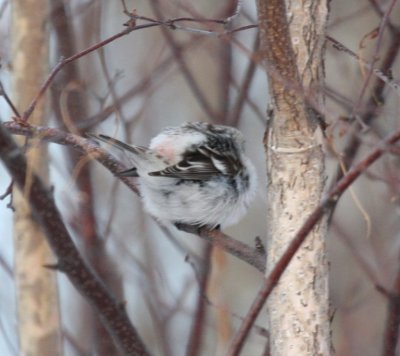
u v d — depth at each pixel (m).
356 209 13.86
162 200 9.54
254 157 14.77
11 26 9.24
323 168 6.73
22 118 7.66
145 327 13.46
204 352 10.95
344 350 11.29
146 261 11.31
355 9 14.20
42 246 8.46
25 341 8.45
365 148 10.56
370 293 12.02
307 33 6.71
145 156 8.88
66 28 10.57
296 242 4.96
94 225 10.50
